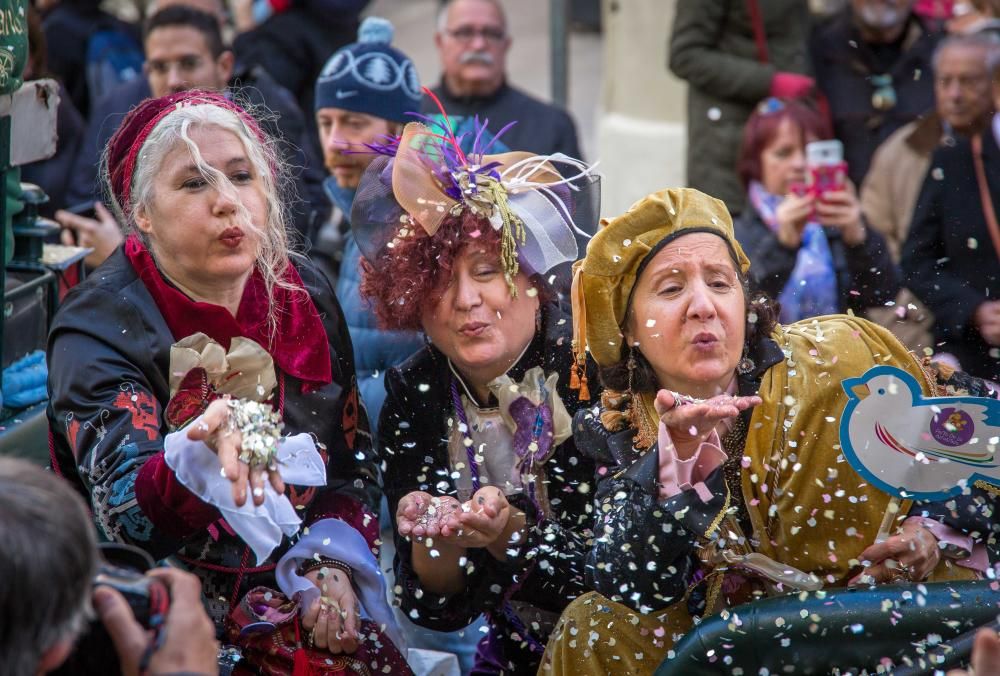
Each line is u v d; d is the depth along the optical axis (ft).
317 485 18.53
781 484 17.94
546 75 82.02
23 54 22.49
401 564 20.11
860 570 18.24
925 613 16.49
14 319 23.85
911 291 30.96
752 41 40.91
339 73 30.19
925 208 31.58
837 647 16.55
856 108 39.83
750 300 18.45
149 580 13.73
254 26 43.91
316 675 18.88
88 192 36.68
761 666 16.67
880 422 17.76
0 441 22.00
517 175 20.47
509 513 19.04
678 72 41.57
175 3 39.58
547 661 19.40
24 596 11.50
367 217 20.45
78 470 18.52
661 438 16.69
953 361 21.56
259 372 19.33
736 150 40.78
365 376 27.81
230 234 18.70
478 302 19.31
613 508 17.52
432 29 94.79
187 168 18.65
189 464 16.19
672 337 17.51
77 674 13.35
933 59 34.40
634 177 56.03
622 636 18.84
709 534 16.57
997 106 32.48
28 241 25.04
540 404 19.81
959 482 17.84
